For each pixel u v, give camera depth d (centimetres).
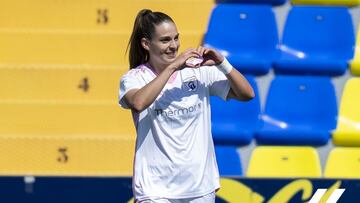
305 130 2180
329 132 2184
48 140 2130
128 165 2120
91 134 2188
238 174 2120
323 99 2286
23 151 2131
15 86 2278
